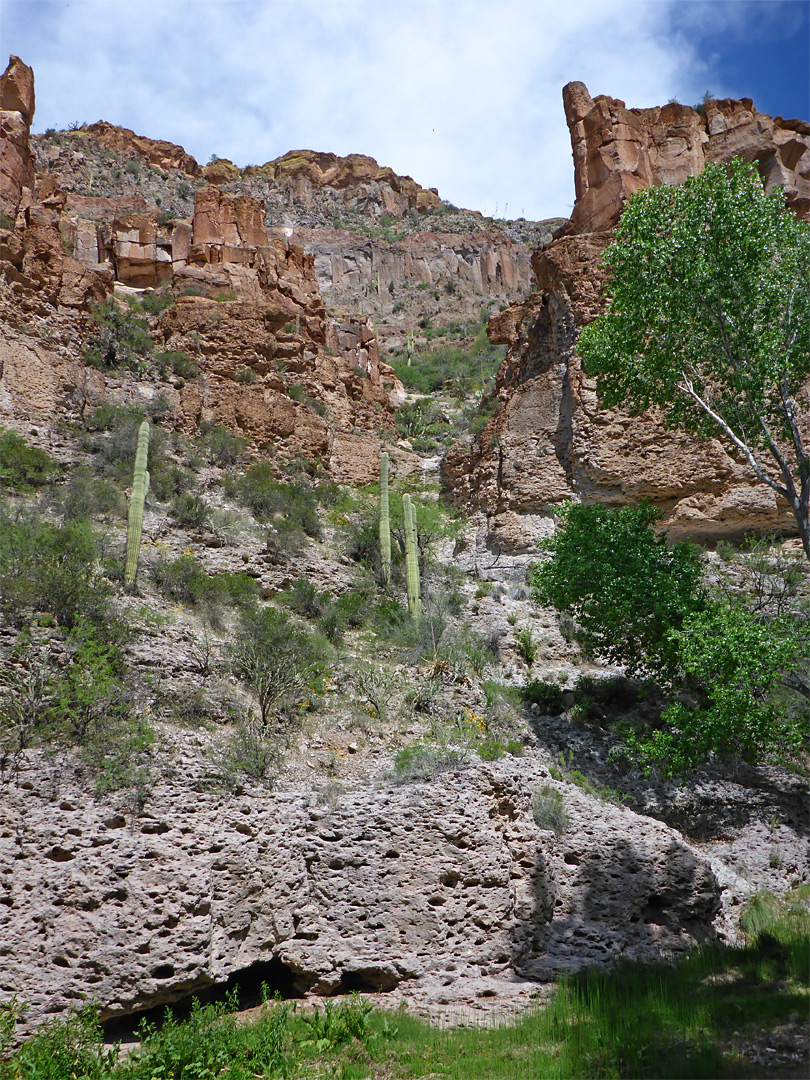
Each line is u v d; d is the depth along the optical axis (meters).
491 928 11.66
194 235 34.16
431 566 24.09
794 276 16.14
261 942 11.03
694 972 10.90
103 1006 9.41
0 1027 8.63
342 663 16.64
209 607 17.30
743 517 23.23
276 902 11.32
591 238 27.48
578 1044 8.80
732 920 13.45
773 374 15.42
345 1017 9.62
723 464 23.69
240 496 24.30
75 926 9.70
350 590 21.89
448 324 81.88
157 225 35.81
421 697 15.57
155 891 10.18
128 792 10.93
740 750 16.36
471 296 89.62
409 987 10.95
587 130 30.34
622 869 12.96
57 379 24.89
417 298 88.19
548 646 20.42
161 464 23.84
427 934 11.44
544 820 13.21
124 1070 8.28
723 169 16.72
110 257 34.66
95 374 26.06
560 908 12.63
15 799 10.36
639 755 16.30
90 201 64.75
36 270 26.72
